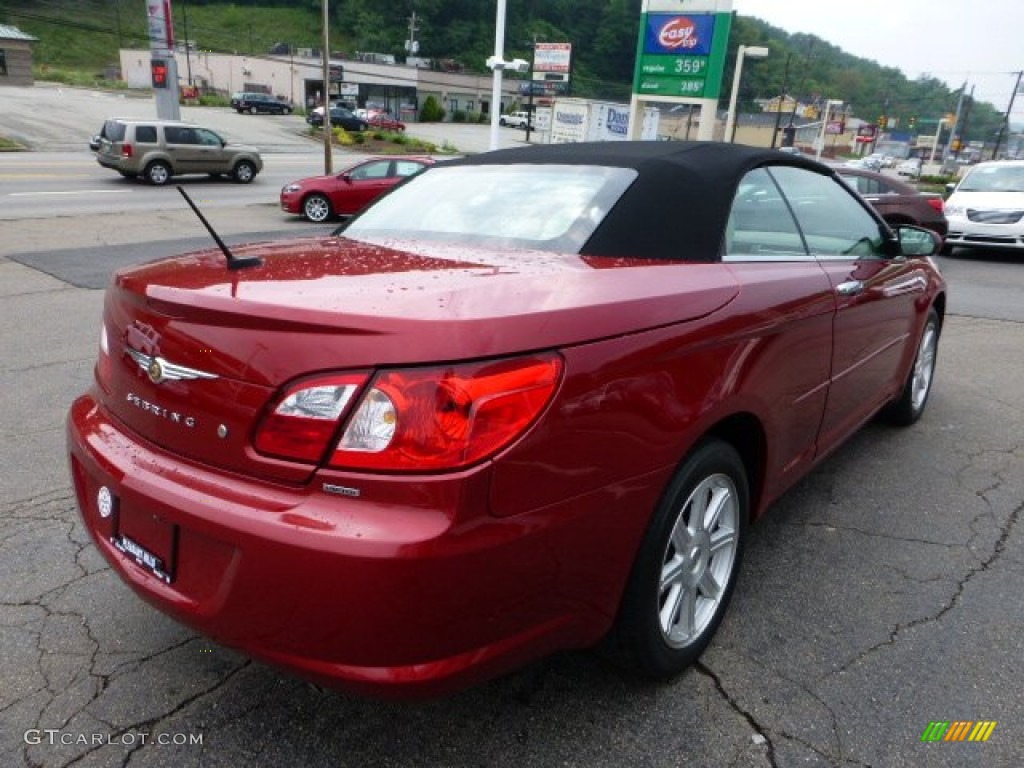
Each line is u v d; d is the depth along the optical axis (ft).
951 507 11.80
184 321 6.17
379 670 5.49
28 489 11.82
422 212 9.53
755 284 8.16
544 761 6.79
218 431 5.96
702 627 8.05
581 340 6.00
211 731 7.09
